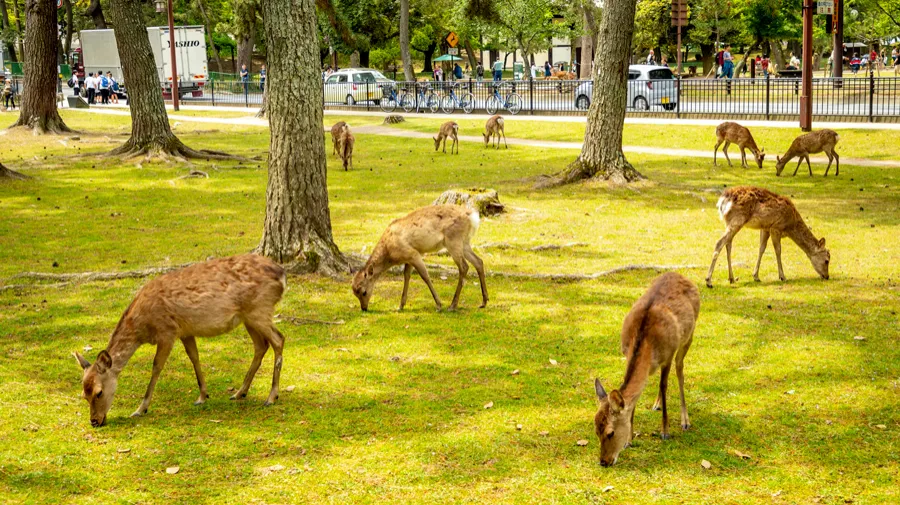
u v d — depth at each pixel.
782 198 11.27
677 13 35.91
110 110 44.56
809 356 8.61
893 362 8.38
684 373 8.25
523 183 20.02
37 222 16.33
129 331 7.15
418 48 70.38
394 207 17.44
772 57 68.50
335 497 5.86
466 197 16.17
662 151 25.14
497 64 54.00
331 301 10.82
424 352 8.99
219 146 29.31
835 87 27.88
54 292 11.40
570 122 31.23
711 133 26.64
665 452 6.54
